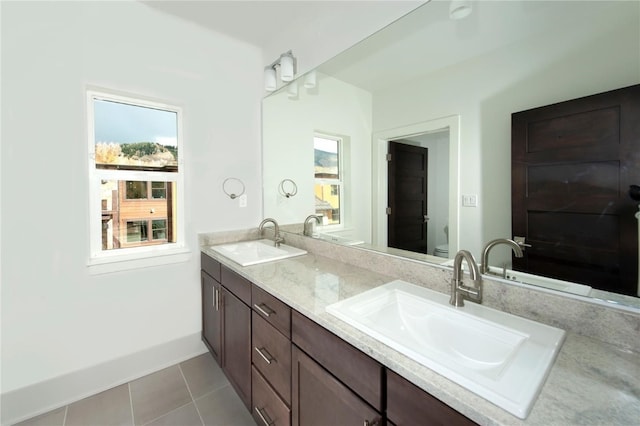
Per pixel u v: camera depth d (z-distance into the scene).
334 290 1.24
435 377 0.65
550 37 0.94
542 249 0.98
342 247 1.76
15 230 1.52
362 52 1.59
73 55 1.65
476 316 0.96
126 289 1.87
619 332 0.79
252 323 1.45
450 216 1.24
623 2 0.80
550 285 0.96
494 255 1.10
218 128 2.25
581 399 0.58
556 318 0.89
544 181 0.98
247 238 2.43
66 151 1.65
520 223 1.04
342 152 1.76
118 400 1.70
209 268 2.03
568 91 0.91
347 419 0.88
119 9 1.79
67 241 1.66
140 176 1.97
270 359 1.30
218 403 1.69
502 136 1.08
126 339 1.88
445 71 1.25
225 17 2.00
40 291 1.59
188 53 2.07
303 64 2.00
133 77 1.85
